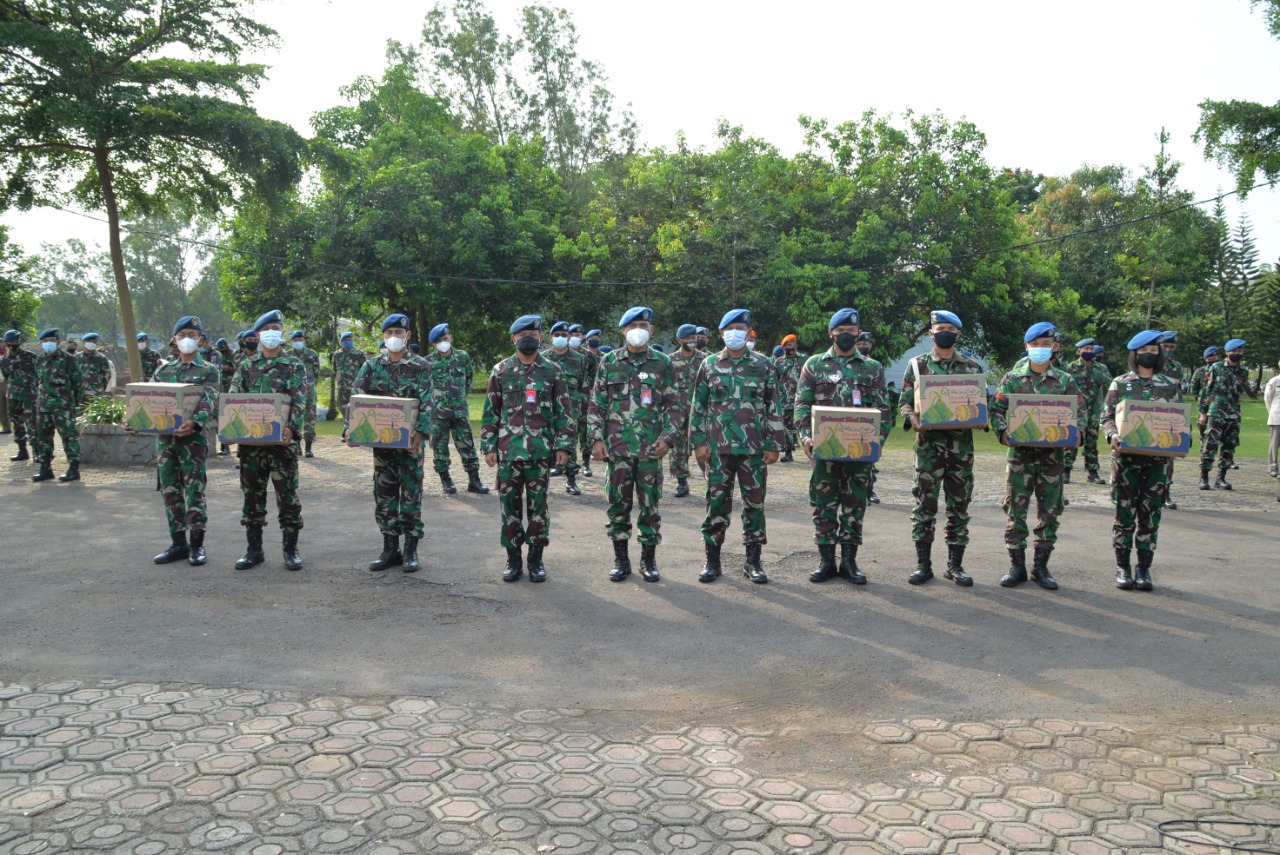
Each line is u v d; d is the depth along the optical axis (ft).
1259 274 119.44
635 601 20.04
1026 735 13.10
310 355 47.19
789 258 78.07
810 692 14.76
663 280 85.25
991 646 17.07
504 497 21.50
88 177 67.46
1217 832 10.37
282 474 22.17
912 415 21.57
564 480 38.55
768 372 21.74
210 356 42.78
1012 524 21.49
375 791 11.19
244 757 12.10
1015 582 21.48
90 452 42.70
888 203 81.61
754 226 81.76
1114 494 21.48
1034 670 15.81
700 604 19.85
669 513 31.58
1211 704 14.35
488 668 15.74
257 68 63.31
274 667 15.65
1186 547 26.23
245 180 65.26
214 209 69.92
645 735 13.03
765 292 79.87
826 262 79.92
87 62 56.18
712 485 21.71
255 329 22.72
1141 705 14.29
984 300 79.46
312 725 13.20
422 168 82.23
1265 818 10.70
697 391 22.03
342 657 16.19
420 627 18.01
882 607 19.65
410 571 22.44
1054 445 20.31
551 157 144.25
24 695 14.25
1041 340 21.47
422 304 86.33
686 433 34.50
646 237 91.76
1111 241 122.52
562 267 89.81
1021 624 18.47
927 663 16.14
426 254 84.07
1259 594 20.97
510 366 21.48
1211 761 12.28
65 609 18.93
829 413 20.56
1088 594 20.86
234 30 62.34
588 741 12.79
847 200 82.07
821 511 21.74
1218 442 38.27
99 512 30.35
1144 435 20.29
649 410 21.67
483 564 23.43
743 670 15.76
